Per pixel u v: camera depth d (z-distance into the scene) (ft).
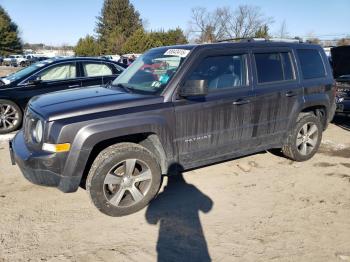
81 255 10.72
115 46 209.26
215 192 14.98
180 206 13.76
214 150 14.83
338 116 28.50
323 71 18.89
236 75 15.25
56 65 26.45
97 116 12.14
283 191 15.08
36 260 10.47
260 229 12.13
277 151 20.12
